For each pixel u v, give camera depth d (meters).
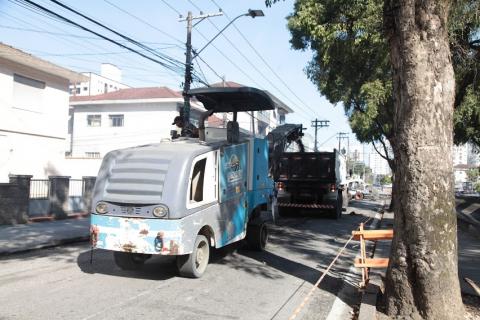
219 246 9.24
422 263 5.76
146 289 7.64
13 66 22.19
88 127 38.81
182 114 18.72
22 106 22.83
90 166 30.55
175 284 8.02
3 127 21.75
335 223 19.14
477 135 23.78
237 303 7.03
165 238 7.85
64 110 25.44
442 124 5.78
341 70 15.48
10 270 8.90
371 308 6.26
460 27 10.90
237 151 10.24
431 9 5.73
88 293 7.30
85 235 13.20
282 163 21.33
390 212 26.69
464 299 7.11
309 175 21.08
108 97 38.53
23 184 15.30
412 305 5.86
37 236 12.56
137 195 8.05
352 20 12.48
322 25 12.82
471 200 34.34
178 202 7.90
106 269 9.07
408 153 5.86
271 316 6.47
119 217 8.11
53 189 16.94
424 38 5.76
